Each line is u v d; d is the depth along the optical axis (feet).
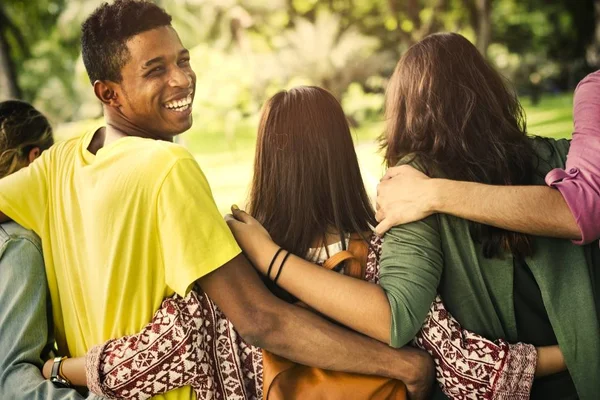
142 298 6.67
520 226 6.57
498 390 6.72
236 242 6.81
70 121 46.11
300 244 7.13
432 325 6.82
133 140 6.85
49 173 7.45
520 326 6.96
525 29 53.01
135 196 6.57
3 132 8.66
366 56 46.62
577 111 7.02
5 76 38.93
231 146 40.75
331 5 48.49
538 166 7.20
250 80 44.65
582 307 6.82
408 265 6.66
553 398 7.07
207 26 45.29
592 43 51.90
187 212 6.48
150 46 7.02
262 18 47.24
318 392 6.67
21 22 45.60
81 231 6.97
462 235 6.86
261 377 6.98
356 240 7.11
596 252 7.04
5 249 7.34
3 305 7.29
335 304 6.63
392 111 7.45
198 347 6.71
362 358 6.66
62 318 7.43
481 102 7.07
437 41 7.26
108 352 6.59
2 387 7.14
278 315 6.61
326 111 7.21
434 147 7.04
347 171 7.23
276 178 7.22
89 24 7.14
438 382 7.17
